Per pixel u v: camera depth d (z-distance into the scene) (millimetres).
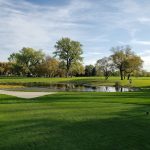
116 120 16062
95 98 30234
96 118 16641
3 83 89812
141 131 13477
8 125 14539
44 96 33438
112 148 10891
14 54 197000
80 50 145125
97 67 134750
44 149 10664
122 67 118938
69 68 145625
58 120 15938
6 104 24156
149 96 33375
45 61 165500
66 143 11406
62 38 144375
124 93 38719
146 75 170125
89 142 11578
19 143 11391
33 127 14117
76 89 67062
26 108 21234
